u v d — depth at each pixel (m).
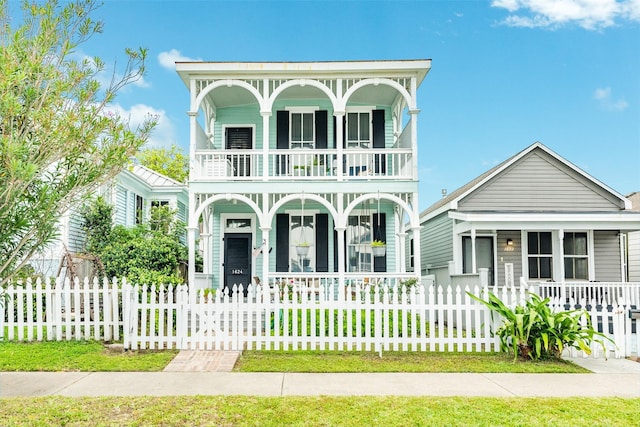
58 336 10.41
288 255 16.61
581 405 6.14
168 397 6.41
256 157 16.75
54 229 5.78
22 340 10.30
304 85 14.34
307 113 17.05
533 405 6.13
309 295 13.75
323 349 9.77
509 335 9.29
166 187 21.95
